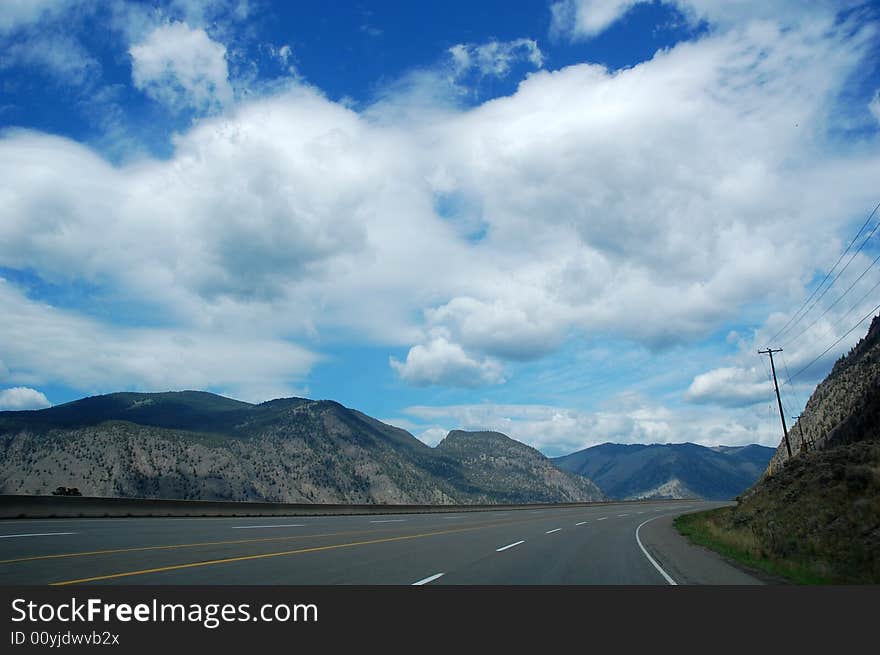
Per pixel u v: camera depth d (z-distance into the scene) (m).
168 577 12.85
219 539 21.23
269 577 13.19
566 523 40.41
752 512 34.50
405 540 23.36
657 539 27.95
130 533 22.58
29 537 19.86
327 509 46.97
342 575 13.77
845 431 45.62
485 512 63.41
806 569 17.23
